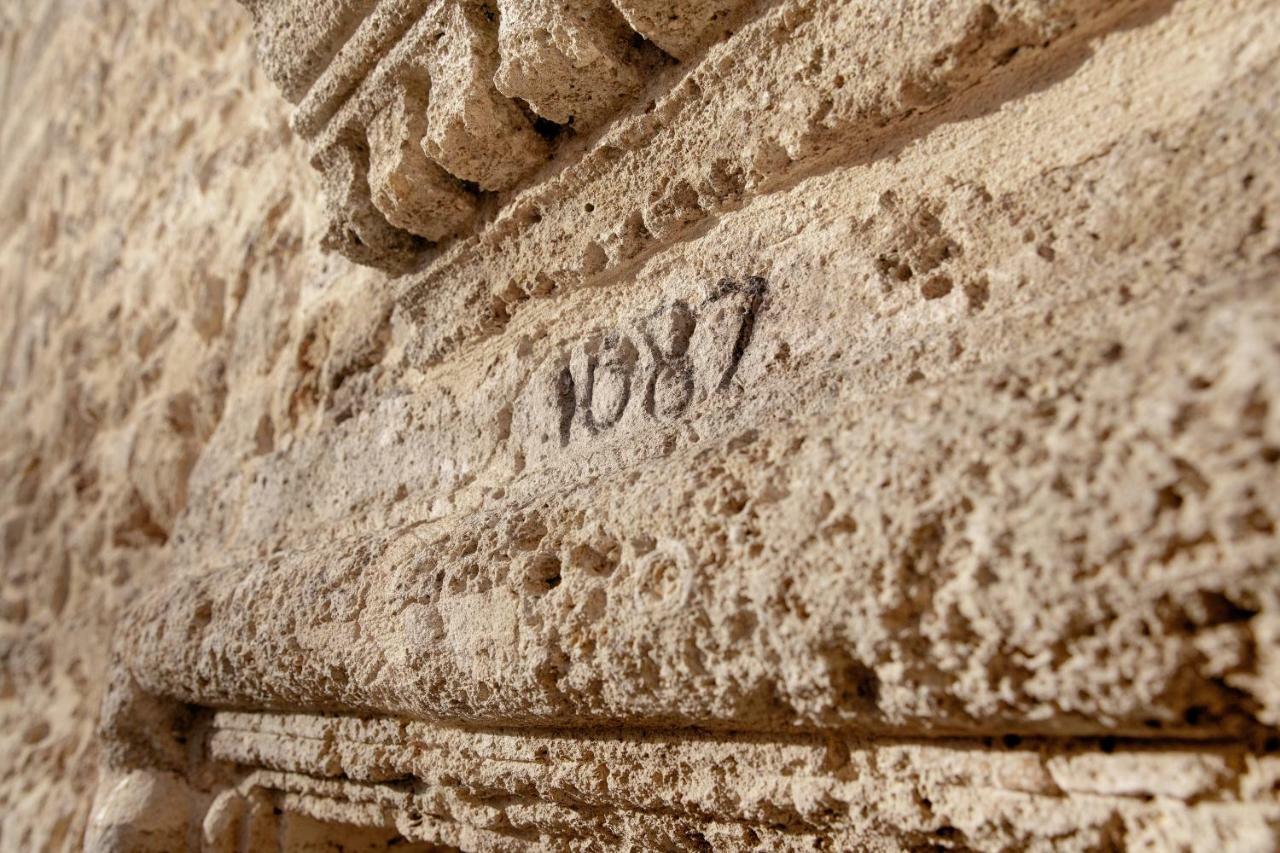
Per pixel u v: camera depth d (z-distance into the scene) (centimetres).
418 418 147
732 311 100
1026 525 57
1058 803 66
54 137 392
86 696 259
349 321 179
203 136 273
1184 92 71
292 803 159
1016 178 80
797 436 76
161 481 243
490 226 131
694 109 104
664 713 84
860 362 85
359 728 135
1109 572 54
